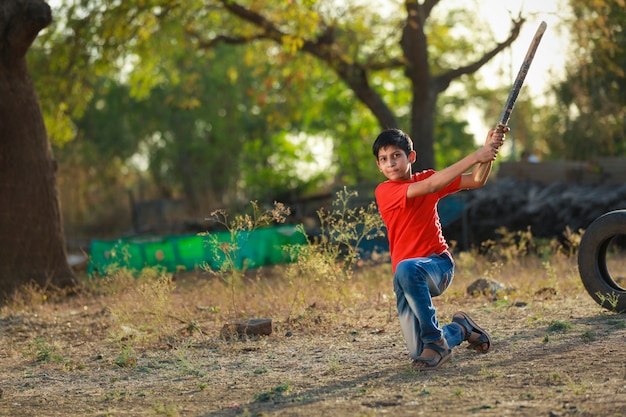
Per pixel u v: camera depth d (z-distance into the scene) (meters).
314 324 7.38
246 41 20.66
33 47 18.36
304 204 22.81
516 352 5.64
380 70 20.52
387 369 5.43
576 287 8.77
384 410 4.32
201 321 7.98
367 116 30.09
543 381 4.75
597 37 18.06
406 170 5.04
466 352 5.72
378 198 5.10
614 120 22.30
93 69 18.50
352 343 6.57
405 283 4.98
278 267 13.11
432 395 4.58
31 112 12.07
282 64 20.94
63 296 11.23
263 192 27.36
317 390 4.98
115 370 6.20
